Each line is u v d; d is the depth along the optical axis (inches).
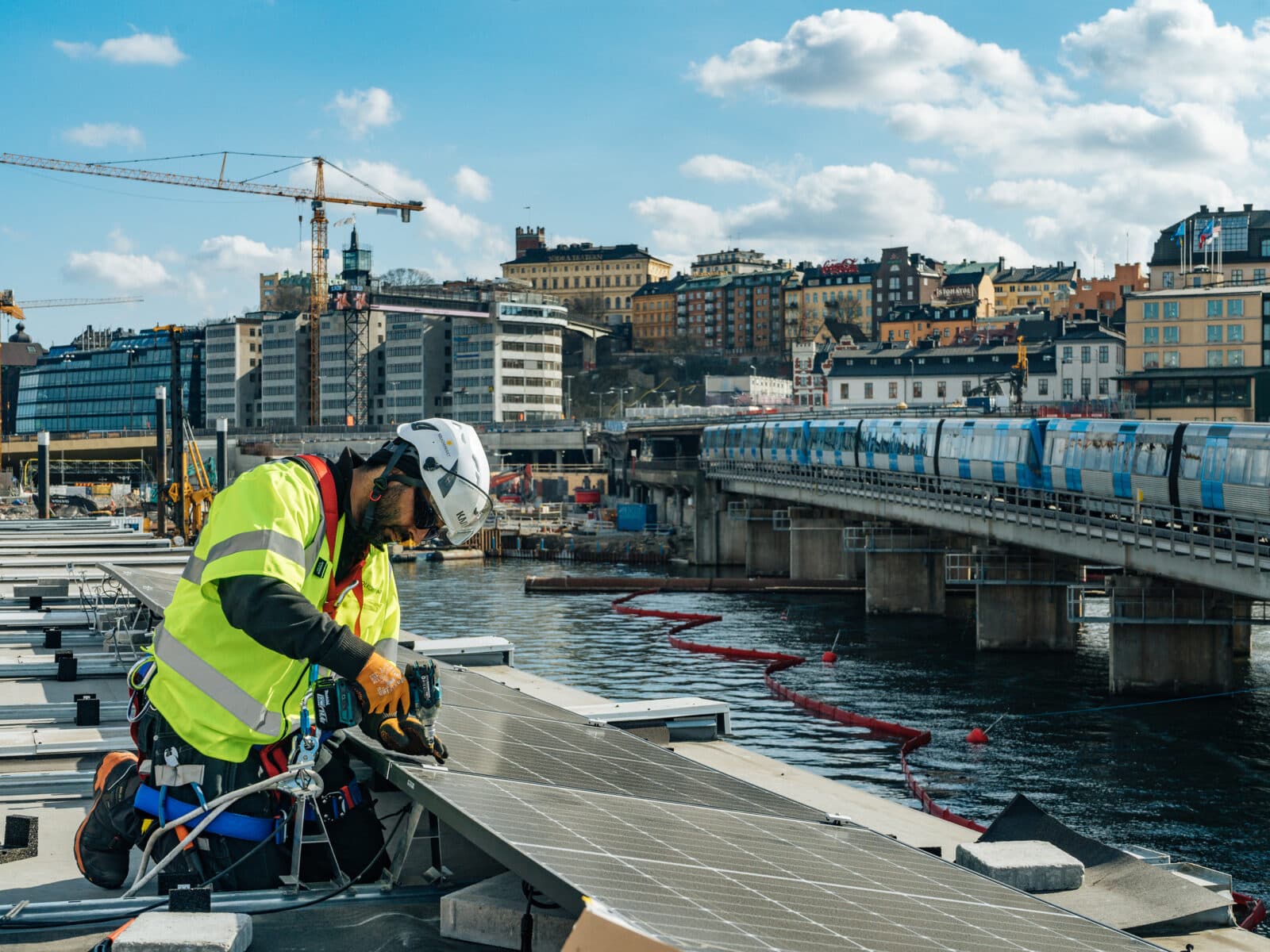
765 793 271.6
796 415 6707.7
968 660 2792.8
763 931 146.1
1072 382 7337.6
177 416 4104.3
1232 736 1977.1
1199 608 2315.5
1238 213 7849.4
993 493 2874.0
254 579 202.2
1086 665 2721.5
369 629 238.1
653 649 2955.2
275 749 219.6
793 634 3218.5
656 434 7194.9
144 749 224.2
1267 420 5536.4
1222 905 255.3
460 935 201.5
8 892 241.8
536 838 170.7
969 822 1428.4
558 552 5536.4
